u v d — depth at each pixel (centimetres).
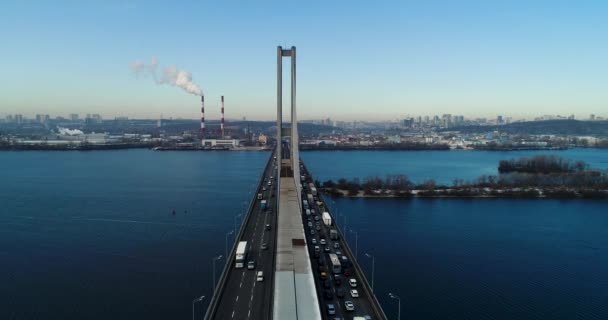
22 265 8344
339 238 8294
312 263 6856
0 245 9575
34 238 10119
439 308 6700
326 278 6234
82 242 9844
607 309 6775
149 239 10138
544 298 7125
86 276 7819
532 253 9331
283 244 6119
